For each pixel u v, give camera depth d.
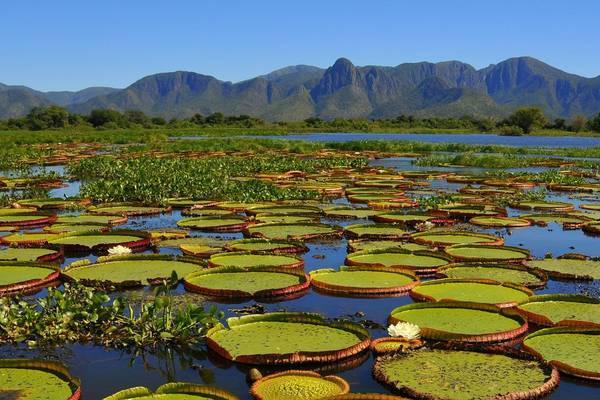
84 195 15.48
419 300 6.58
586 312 5.97
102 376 4.82
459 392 4.19
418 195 15.90
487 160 27.33
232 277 7.35
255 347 5.08
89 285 7.03
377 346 5.12
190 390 4.14
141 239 9.46
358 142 39.09
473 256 8.46
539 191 16.94
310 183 18.27
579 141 58.94
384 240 9.73
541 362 4.68
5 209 12.91
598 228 10.69
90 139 48.78
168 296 6.09
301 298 6.76
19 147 36.75
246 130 76.62
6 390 4.29
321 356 4.92
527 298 6.30
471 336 5.27
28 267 7.84
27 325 5.75
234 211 13.02
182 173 18.92
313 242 9.85
